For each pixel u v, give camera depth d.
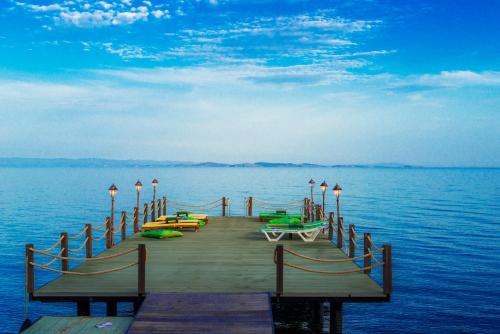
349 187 117.31
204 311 9.23
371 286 11.23
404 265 27.31
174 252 15.94
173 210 55.25
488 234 38.56
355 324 18.39
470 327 17.77
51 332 9.11
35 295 10.47
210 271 12.87
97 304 21.38
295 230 18.52
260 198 73.19
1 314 19.31
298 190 98.44
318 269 13.31
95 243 33.50
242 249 16.58
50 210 55.97
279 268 10.50
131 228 39.06
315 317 16.31
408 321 18.58
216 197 75.69
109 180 155.00
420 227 42.50
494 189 108.44
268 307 9.43
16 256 28.94
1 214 51.69
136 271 12.91
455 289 22.58
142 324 8.66
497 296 21.45
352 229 15.48
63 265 13.01
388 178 192.62
